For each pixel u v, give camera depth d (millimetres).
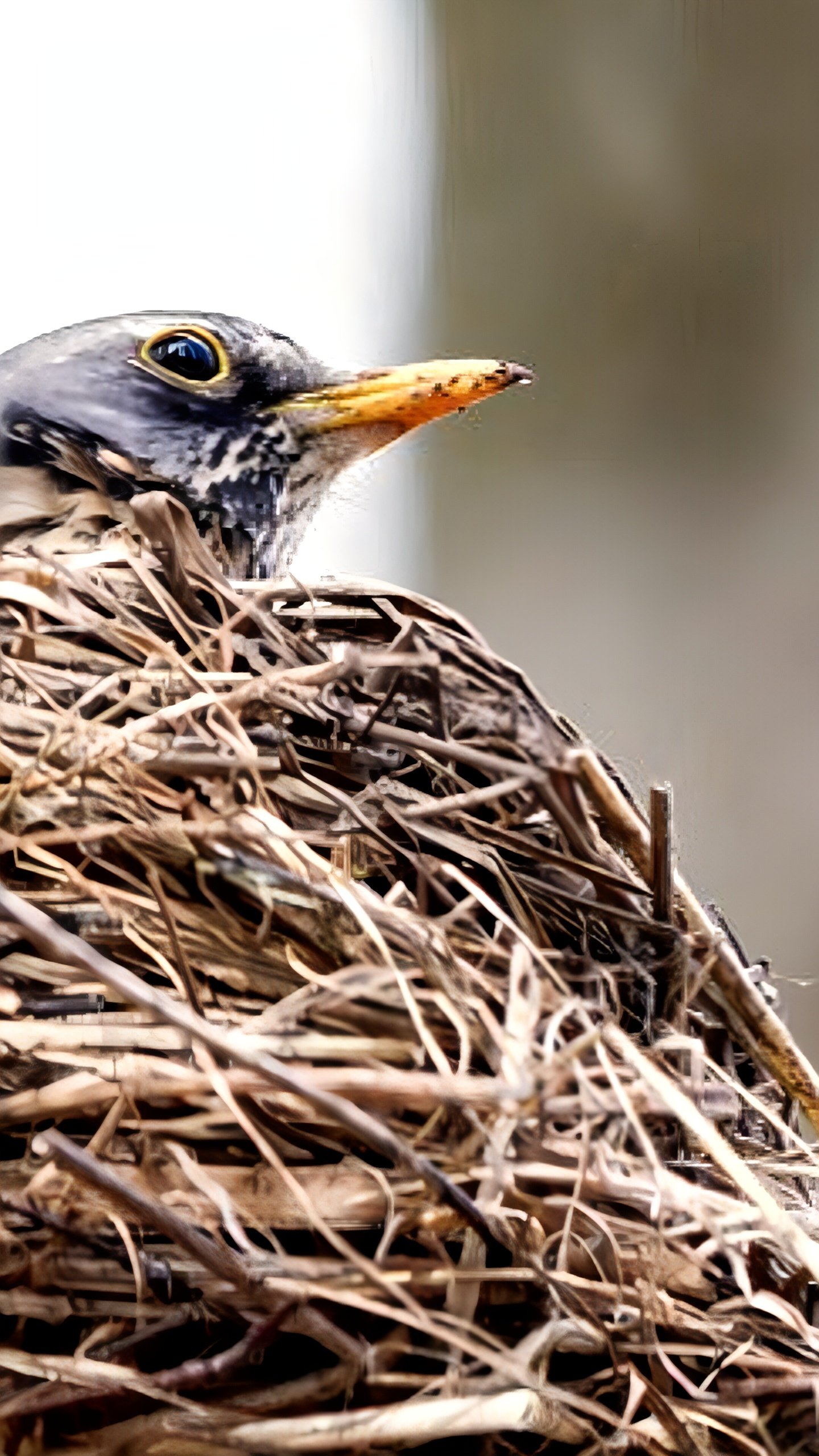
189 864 1767
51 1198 1754
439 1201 1752
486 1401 1750
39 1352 1753
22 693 1777
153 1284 1753
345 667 1778
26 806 1769
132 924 1766
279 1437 1748
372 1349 1750
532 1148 1757
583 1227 1757
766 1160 1774
